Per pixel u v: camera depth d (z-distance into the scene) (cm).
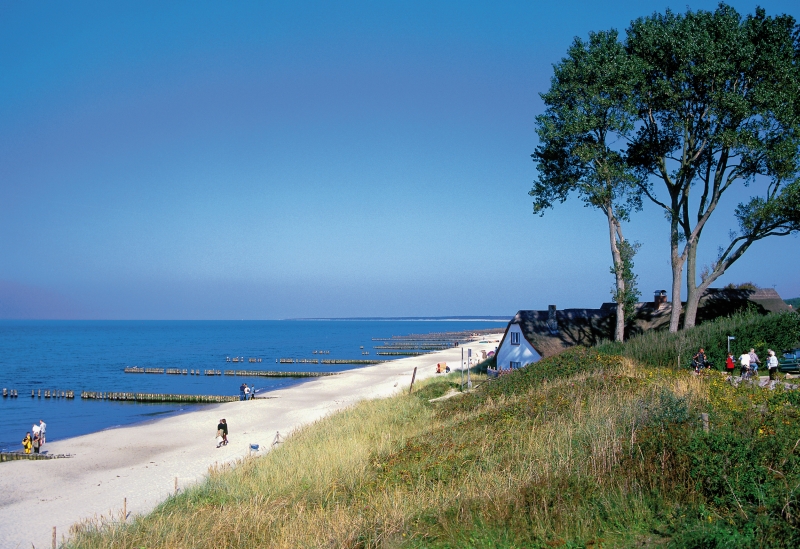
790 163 3117
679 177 3547
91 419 5069
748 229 3366
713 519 923
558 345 4469
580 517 1005
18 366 10469
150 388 7306
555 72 3569
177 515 1661
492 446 1636
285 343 18262
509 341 4897
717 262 3525
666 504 1006
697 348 2878
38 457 3325
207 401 6075
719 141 3294
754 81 3297
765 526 857
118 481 2684
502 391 2795
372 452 2044
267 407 4950
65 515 2183
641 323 4456
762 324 3025
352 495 1557
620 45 3462
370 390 5731
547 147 3659
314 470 1892
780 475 973
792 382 2367
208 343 18475
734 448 1053
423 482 1453
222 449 3319
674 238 3597
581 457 1270
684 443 1121
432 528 1091
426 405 3212
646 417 1351
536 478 1197
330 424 2995
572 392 2147
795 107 3192
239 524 1422
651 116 3597
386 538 1084
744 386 1842
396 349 14525
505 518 1052
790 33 3288
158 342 19138
